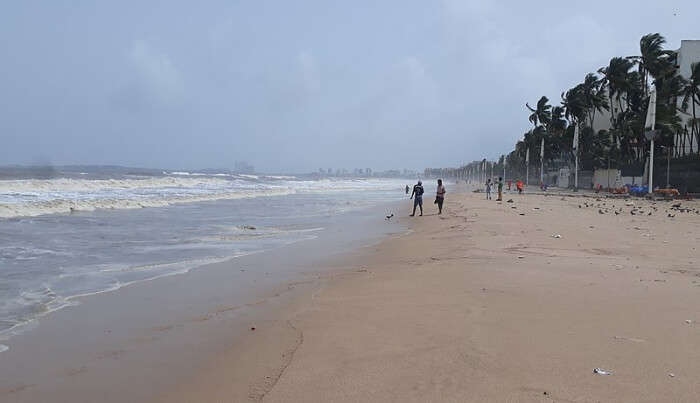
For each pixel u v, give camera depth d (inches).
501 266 358.3
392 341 196.1
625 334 197.2
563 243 482.0
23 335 222.2
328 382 158.2
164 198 1204.5
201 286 323.6
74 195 1158.3
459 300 259.0
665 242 495.2
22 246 465.4
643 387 146.6
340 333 210.5
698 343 185.2
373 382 156.6
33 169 3597.4
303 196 1765.5
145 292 305.7
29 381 172.9
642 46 2319.1
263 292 306.5
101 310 263.4
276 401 145.6
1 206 761.6
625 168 2437.3
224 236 589.6
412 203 1355.8
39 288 309.9
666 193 1712.6
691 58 2443.4
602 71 2573.8
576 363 166.2
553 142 3553.2
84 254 436.5
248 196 1546.5
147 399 157.9
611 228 632.4
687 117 2529.5
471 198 1636.3
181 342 211.8
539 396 141.6
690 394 141.6
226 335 220.1
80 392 163.9
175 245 507.8
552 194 2069.4
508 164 6796.3
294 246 520.4
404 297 272.2
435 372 162.2
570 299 257.1
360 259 434.6
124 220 719.7
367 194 2127.2
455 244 483.8
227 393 158.4
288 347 197.8
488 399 140.6
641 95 2432.3
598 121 3440.0
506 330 204.1
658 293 270.1
